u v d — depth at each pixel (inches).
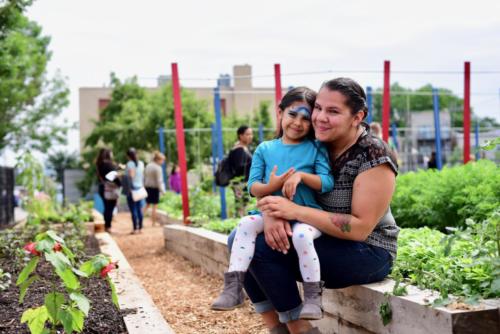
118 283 207.8
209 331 177.3
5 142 962.1
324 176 126.3
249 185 134.9
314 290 119.9
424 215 283.0
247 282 131.3
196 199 446.6
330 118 124.1
